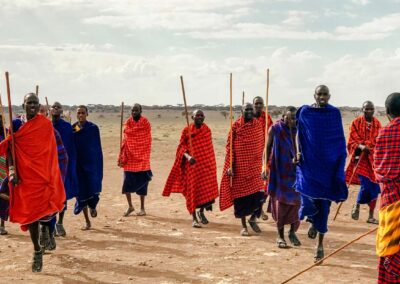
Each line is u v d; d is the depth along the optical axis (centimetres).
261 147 1096
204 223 1223
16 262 883
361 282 779
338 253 945
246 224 1200
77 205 1139
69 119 1434
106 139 3672
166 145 3366
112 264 870
